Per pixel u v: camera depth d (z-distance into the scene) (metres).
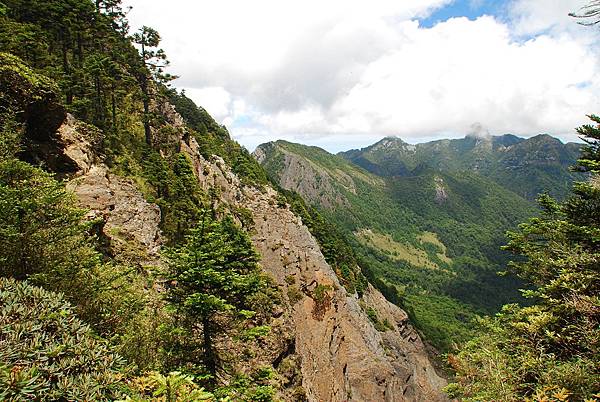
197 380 10.99
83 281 11.34
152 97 43.78
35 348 5.52
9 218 10.35
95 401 5.41
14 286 7.04
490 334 17.11
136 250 24.00
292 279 43.16
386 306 81.25
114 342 10.57
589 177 18.59
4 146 11.90
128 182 29.77
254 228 48.25
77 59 39.28
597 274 13.85
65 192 12.27
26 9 34.75
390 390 44.59
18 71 20.31
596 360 10.73
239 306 13.85
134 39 39.91
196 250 11.45
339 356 42.44
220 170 57.97
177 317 11.72
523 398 10.46
